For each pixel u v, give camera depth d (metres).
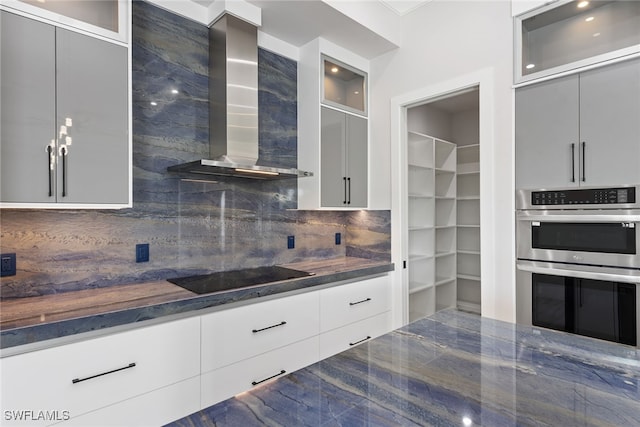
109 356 1.46
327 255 3.19
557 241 2.05
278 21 2.53
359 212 3.24
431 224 3.65
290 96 2.92
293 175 2.43
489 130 2.32
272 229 2.78
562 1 2.02
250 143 2.35
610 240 1.86
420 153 3.77
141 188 2.09
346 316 2.55
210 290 1.86
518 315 2.20
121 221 2.01
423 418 0.73
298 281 2.19
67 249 1.83
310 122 2.83
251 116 2.35
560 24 2.07
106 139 1.70
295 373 0.94
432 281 3.63
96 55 1.68
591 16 1.96
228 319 1.86
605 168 1.87
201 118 2.38
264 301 2.04
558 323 2.05
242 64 2.32
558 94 2.04
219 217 2.46
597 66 1.90
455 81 2.53
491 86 2.32
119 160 1.74
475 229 4.25
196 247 2.33
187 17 2.30
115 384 1.48
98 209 1.93
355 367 0.98
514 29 2.22
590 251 1.93
